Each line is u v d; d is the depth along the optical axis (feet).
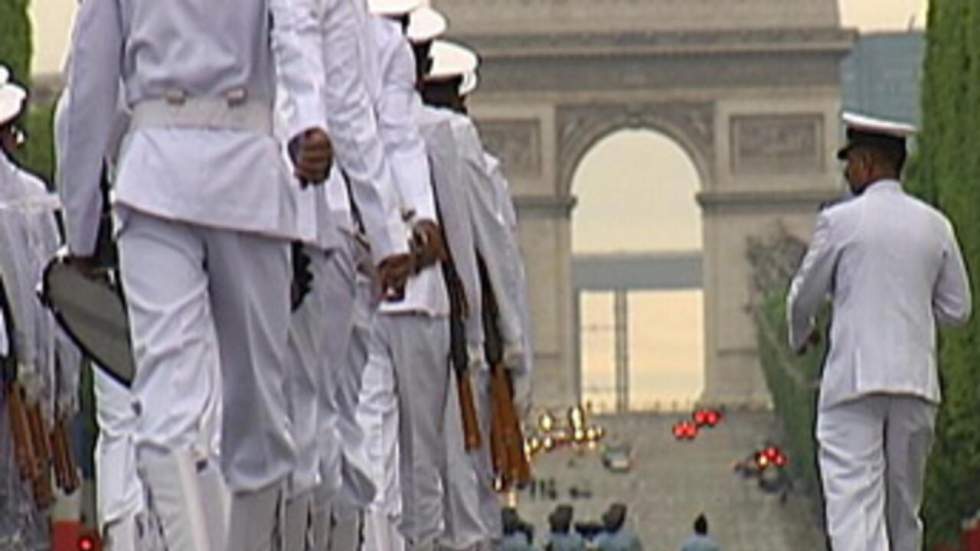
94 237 81.76
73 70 81.15
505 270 123.65
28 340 122.11
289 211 80.28
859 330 128.98
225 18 80.59
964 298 131.44
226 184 79.36
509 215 128.36
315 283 83.35
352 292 89.51
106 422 114.32
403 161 99.35
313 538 88.69
